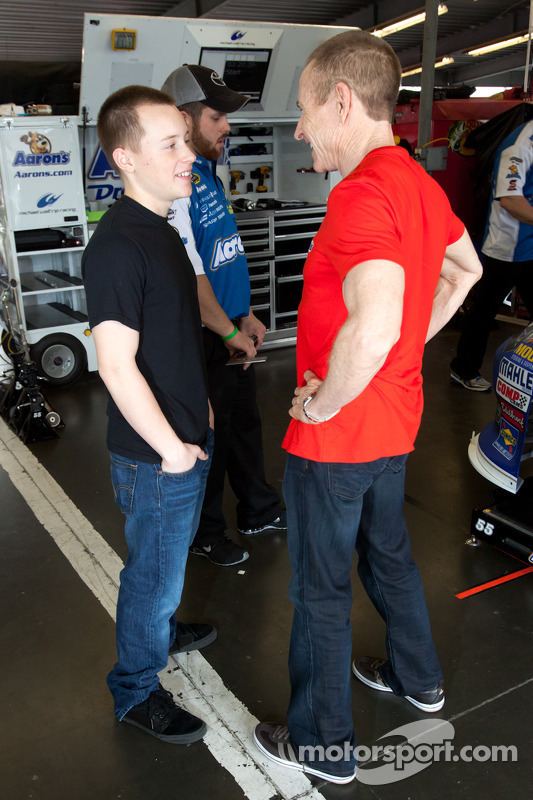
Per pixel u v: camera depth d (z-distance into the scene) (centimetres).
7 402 432
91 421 424
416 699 197
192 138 239
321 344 152
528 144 397
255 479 288
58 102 523
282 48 494
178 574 182
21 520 311
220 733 192
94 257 154
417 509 312
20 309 441
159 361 165
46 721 198
